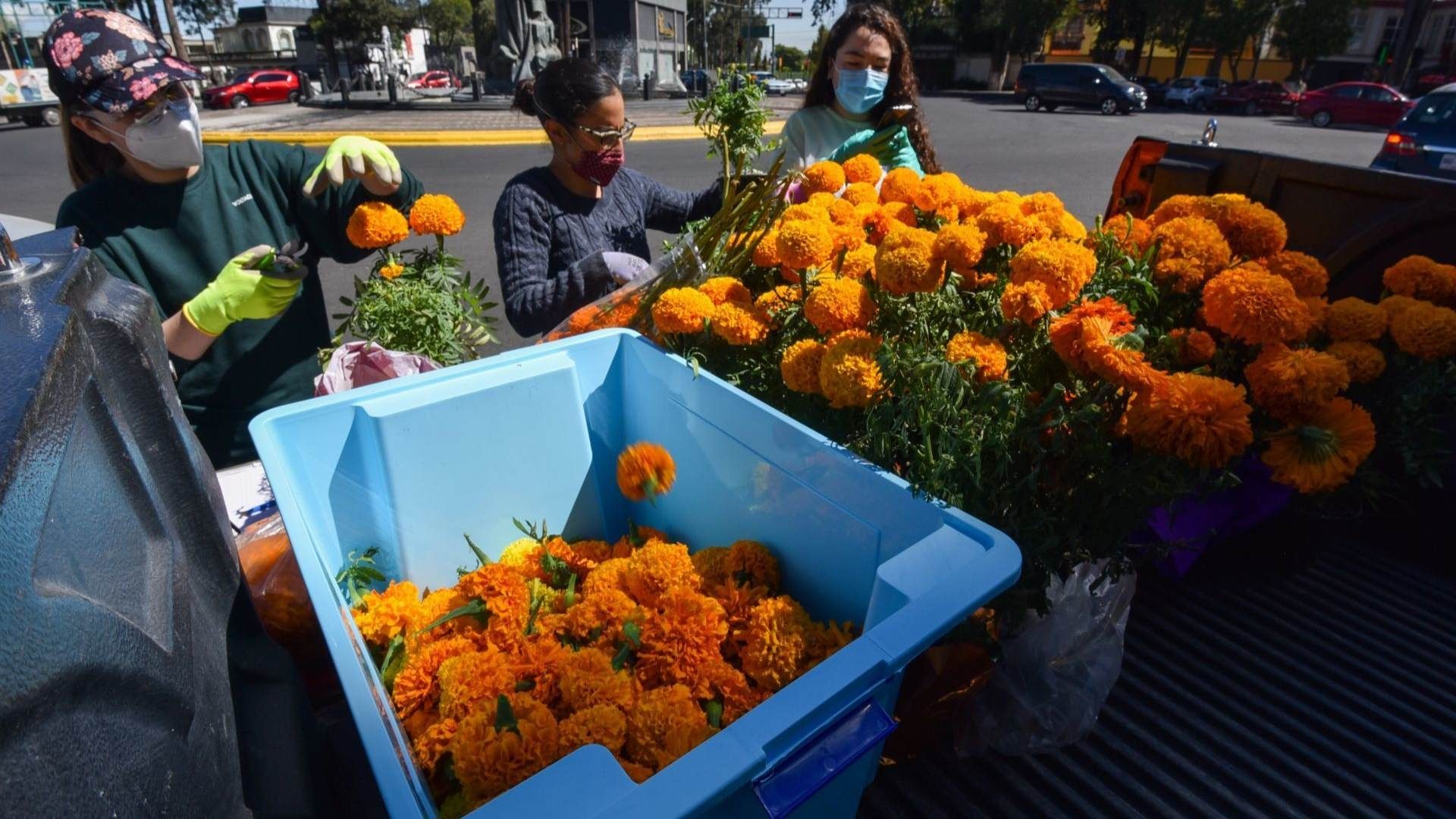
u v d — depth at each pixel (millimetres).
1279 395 1259
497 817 577
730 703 1018
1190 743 1573
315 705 1238
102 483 584
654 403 1463
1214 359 1442
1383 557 2227
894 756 1354
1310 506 1798
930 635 756
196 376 1845
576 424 1482
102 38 1543
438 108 21828
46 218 8859
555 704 1025
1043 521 1149
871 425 1135
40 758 399
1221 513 1731
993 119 22125
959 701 1287
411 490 1298
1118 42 36906
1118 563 1312
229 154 1853
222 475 1607
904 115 2607
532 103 2189
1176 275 1416
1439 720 1665
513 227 2158
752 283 1629
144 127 1587
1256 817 1422
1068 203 8656
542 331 2107
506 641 1130
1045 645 1381
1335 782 1509
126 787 487
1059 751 1525
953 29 41938
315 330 2016
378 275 1819
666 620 1077
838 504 1132
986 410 1145
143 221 1734
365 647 928
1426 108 7609
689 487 1450
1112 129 19375
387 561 1319
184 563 691
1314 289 1538
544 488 1468
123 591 562
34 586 418
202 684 642
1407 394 1532
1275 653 1840
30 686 390
